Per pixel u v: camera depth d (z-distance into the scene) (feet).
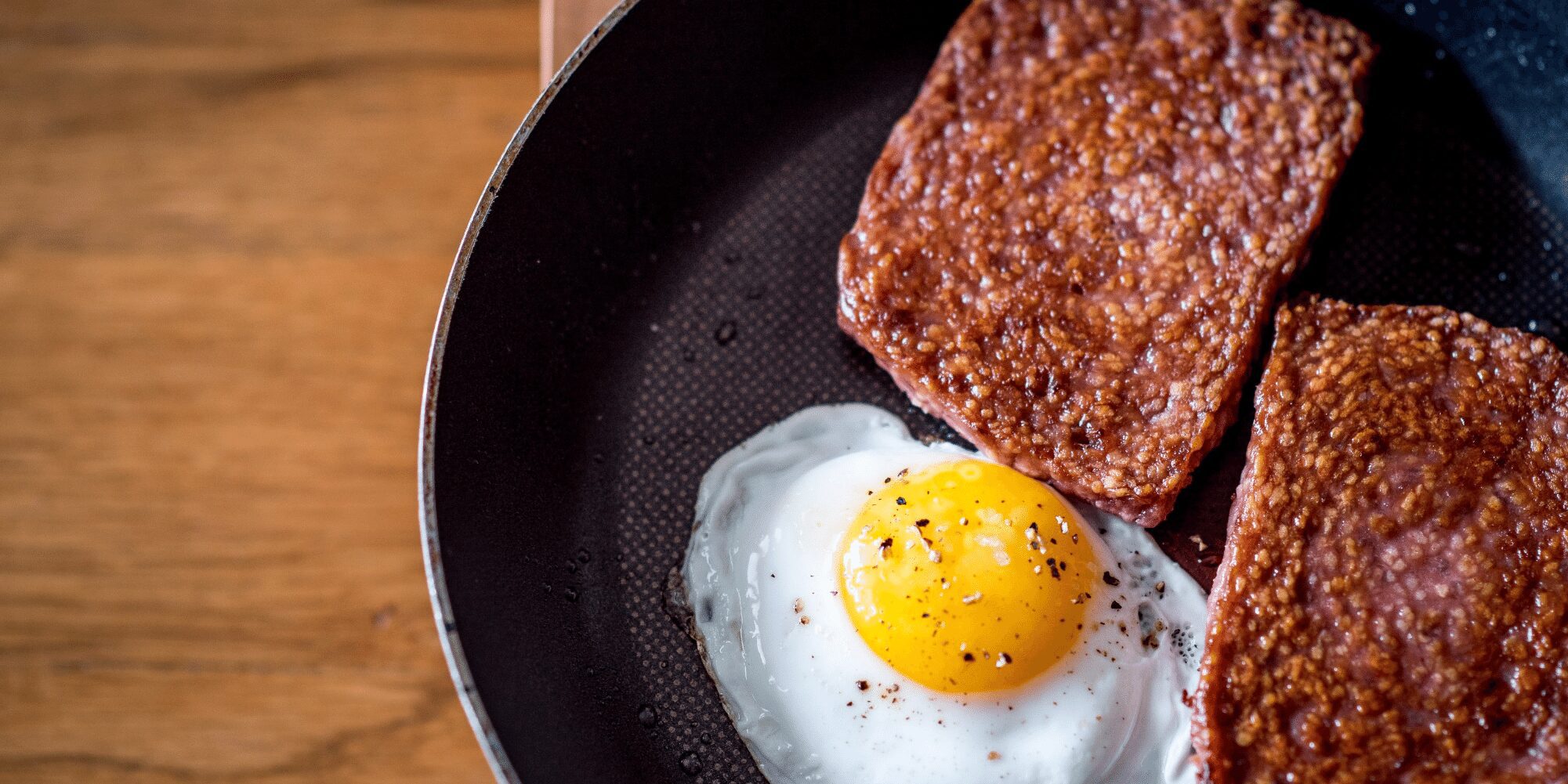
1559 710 0.85
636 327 0.98
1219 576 0.90
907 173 0.96
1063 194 0.95
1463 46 0.98
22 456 1.16
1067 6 0.98
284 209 1.20
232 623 1.14
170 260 1.19
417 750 1.12
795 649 0.90
